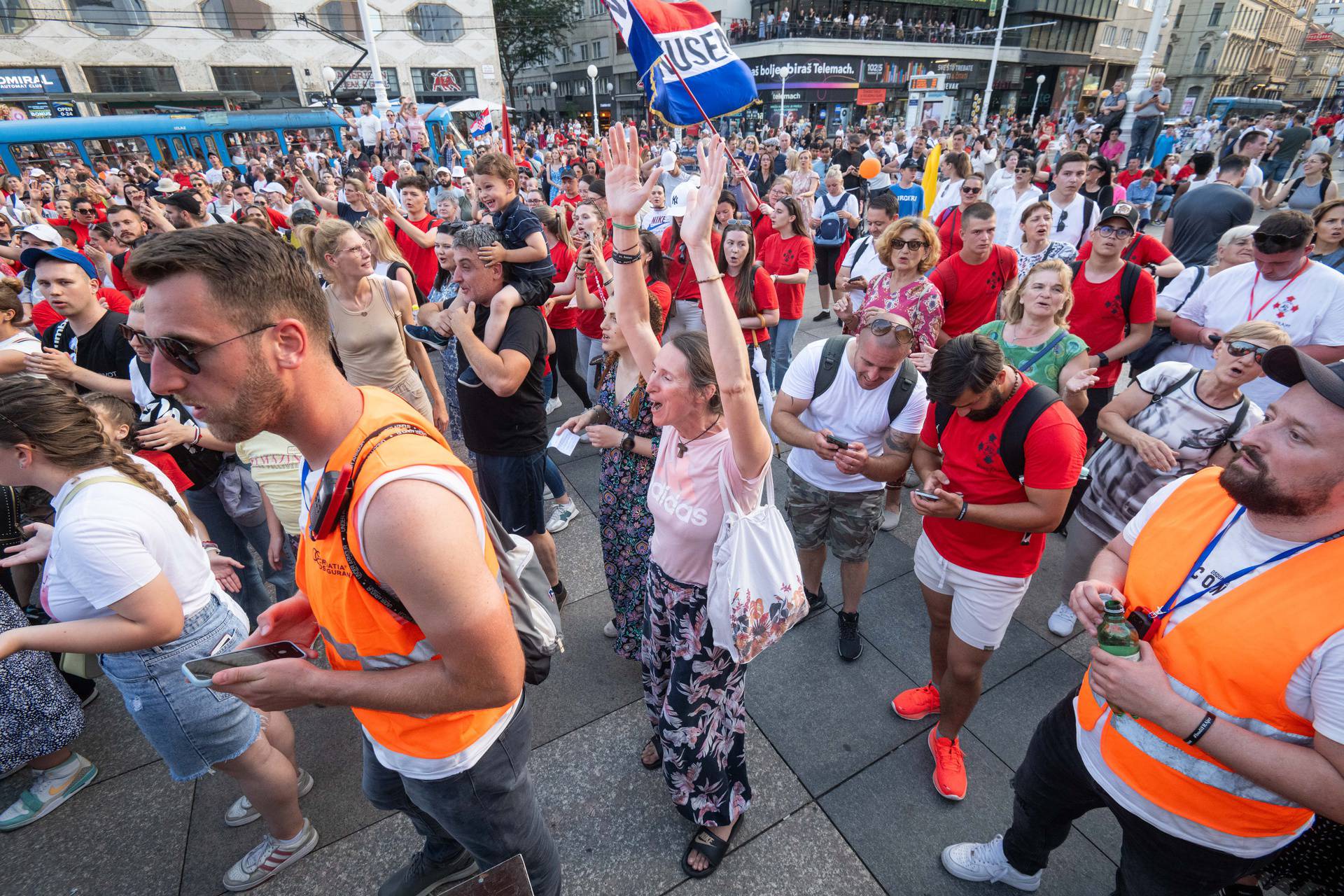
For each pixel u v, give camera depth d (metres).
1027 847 1.88
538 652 1.48
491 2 39.69
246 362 0.96
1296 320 3.24
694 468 1.80
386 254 4.23
